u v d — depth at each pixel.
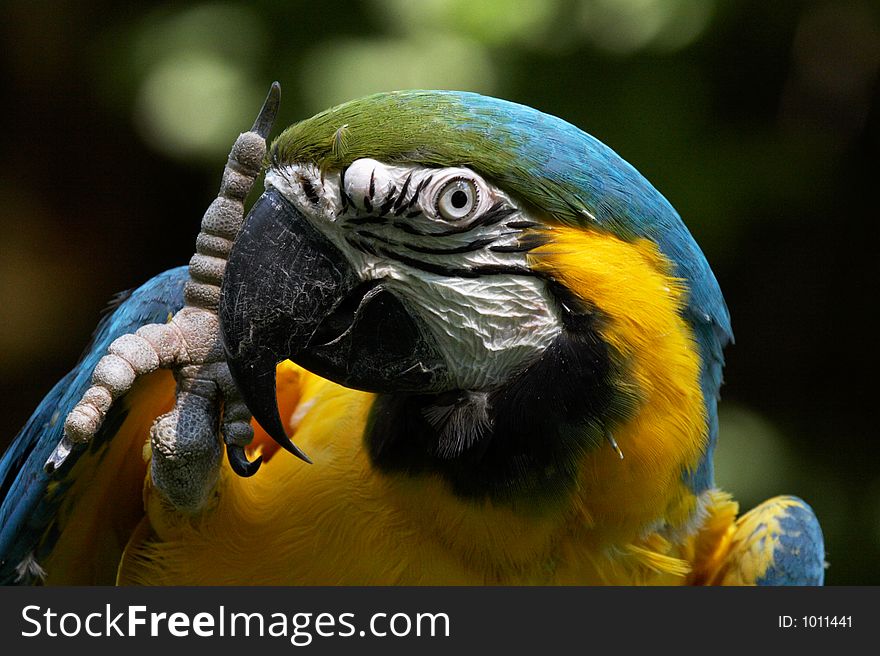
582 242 3.83
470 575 4.22
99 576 4.73
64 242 11.80
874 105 9.41
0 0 11.07
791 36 9.24
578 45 8.68
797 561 4.88
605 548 4.18
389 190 3.74
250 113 8.57
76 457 4.07
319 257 3.83
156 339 3.58
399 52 8.53
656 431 3.93
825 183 9.14
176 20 8.94
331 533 4.19
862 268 9.84
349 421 4.28
